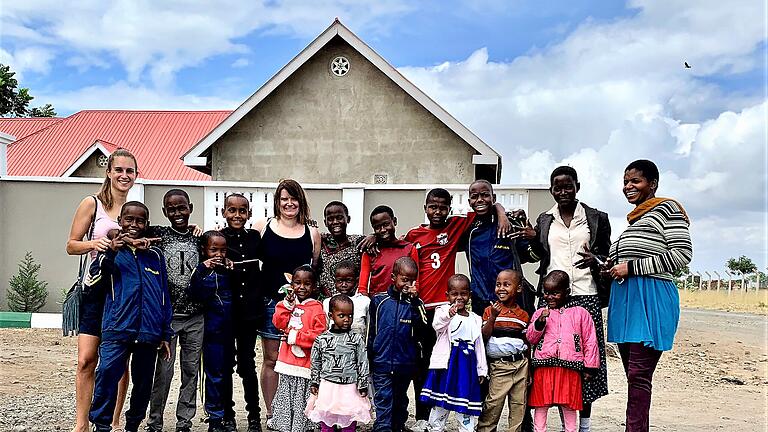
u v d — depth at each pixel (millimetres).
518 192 12297
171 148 26234
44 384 8422
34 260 13469
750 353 13891
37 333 12289
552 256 6238
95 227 5762
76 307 5766
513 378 6020
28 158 26156
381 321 6078
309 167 16859
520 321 6090
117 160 5836
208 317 6145
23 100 32031
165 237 6102
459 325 5980
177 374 9469
